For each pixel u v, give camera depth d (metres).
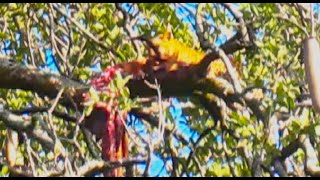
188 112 15.42
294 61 14.45
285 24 14.41
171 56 14.27
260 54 14.47
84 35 16.34
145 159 12.91
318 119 13.37
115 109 13.52
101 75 14.04
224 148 14.10
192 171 14.51
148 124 15.02
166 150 14.45
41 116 14.38
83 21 16.55
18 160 13.11
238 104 14.38
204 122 15.29
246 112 14.12
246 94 13.86
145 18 15.94
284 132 13.47
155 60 14.25
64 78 14.17
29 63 16.47
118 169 13.04
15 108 15.45
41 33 16.62
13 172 12.34
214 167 13.95
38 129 13.71
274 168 13.34
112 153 13.62
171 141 14.35
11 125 13.74
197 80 14.19
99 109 13.62
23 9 16.30
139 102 14.47
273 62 14.25
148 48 14.52
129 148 14.76
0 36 16.42
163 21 15.80
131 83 14.16
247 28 14.38
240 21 14.39
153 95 14.29
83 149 14.41
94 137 14.32
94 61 16.27
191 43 15.66
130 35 15.48
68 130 15.66
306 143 13.34
